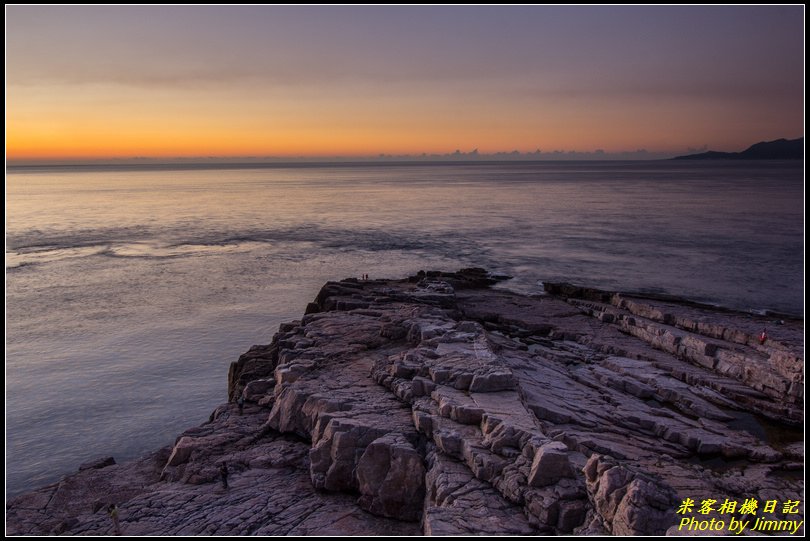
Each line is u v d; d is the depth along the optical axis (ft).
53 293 219.61
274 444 81.41
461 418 71.41
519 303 187.62
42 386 132.87
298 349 111.04
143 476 78.74
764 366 112.57
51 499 71.82
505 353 125.90
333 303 161.89
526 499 56.34
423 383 81.66
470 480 61.87
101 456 102.99
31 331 173.17
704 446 87.40
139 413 119.65
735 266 255.29
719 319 155.94
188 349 158.30
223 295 218.38
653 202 562.66
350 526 62.08
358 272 259.60
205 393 129.59
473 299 193.57
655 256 282.15
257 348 131.34
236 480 72.33
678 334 135.64
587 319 167.02
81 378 137.59
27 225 427.74
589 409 95.76
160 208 570.05
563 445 61.31
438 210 526.98
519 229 387.96
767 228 363.97
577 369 124.47
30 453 103.45
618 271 250.78
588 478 57.88
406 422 74.90
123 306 201.98
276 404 87.10
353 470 68.90
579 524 53.83
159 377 138.72
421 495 64.39
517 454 63.16
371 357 105.81
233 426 88.12
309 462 75.46
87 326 178.29
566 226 397.80
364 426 71.82
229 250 318.45
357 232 386.52
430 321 120.26
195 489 70.44
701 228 370.32
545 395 98.58
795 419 100.32
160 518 63.72
